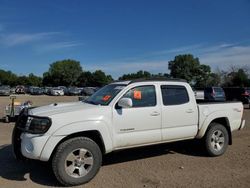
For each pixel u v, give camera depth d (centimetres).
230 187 534
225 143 751
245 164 673
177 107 670
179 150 790
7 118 1315
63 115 545
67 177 533
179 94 686
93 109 576
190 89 705
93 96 680
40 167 644
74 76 12344
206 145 723
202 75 10275
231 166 658
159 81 666
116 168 640
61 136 536
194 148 795
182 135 681
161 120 646
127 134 605
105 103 602
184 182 559
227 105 760
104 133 575
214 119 733
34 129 538
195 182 559
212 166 657
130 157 724
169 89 672
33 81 12912
